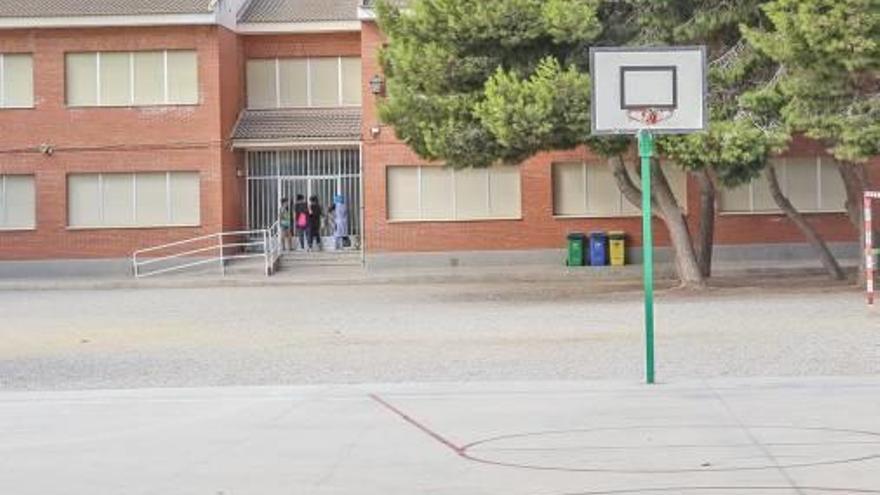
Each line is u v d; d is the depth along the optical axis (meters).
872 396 12.12
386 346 18.33
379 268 40.41
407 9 28.72
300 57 43.34
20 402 13.27
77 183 41.28
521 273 37.44
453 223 40.41
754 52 25.88
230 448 10.17
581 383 13.58
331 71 43.34
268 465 9.38
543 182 40.09
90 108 41.03
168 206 41.16
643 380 13.70
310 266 41.19
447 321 22.41
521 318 22.58
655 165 28.98
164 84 41.12
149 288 36.53
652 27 26.73
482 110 25.47
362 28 40.62
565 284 33.62
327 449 10.00
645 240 13.49
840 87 23.97
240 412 12.19
